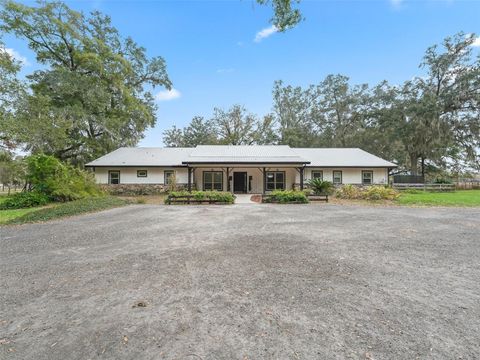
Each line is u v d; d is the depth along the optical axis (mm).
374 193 15219
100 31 21656
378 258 4641
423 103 25656
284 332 2439
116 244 5750
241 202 15102
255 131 36156
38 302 3111
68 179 14492
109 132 20656
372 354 2129
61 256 4934
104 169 20750
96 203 12352
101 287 3502
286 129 35125
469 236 6305
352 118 34219
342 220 8625
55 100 18922
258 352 2156
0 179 20453
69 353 2176
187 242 5816
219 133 36531
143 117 22859
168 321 2648
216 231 6961
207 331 2467
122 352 2178
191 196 14344
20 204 12445
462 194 18781
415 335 2395
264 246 5438
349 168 21281
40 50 19391
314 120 35969
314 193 17234
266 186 21594
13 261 4668
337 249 5207
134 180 20938
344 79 34156
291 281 3633
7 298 3227
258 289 3379
